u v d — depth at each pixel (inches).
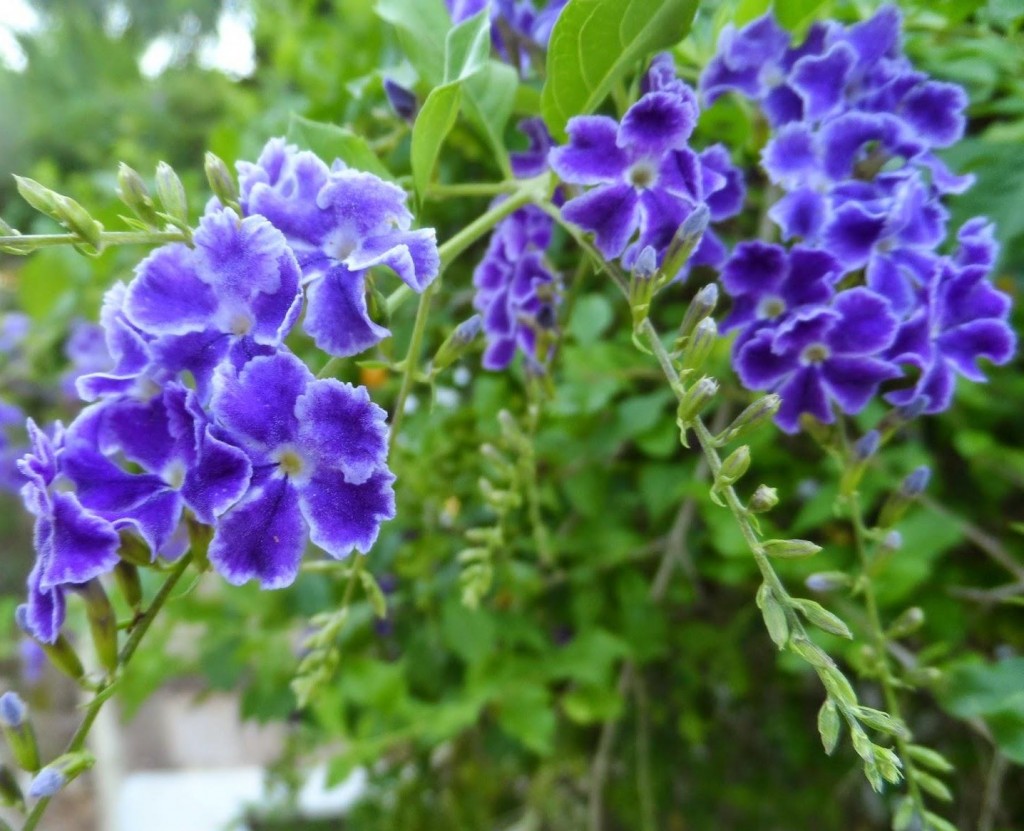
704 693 8.2
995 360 3.5
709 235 3.8
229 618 7.5
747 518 3.0
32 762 3.0
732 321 3.7
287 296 2.9
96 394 3.0
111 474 3.1
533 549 6.3
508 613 6.3
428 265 3.0
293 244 3.0
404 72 4.6
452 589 6.4
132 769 15.0
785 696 7.8
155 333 2.9
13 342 10.9
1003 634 5.8
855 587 3.9
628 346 6.2
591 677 5.9
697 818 8.5
